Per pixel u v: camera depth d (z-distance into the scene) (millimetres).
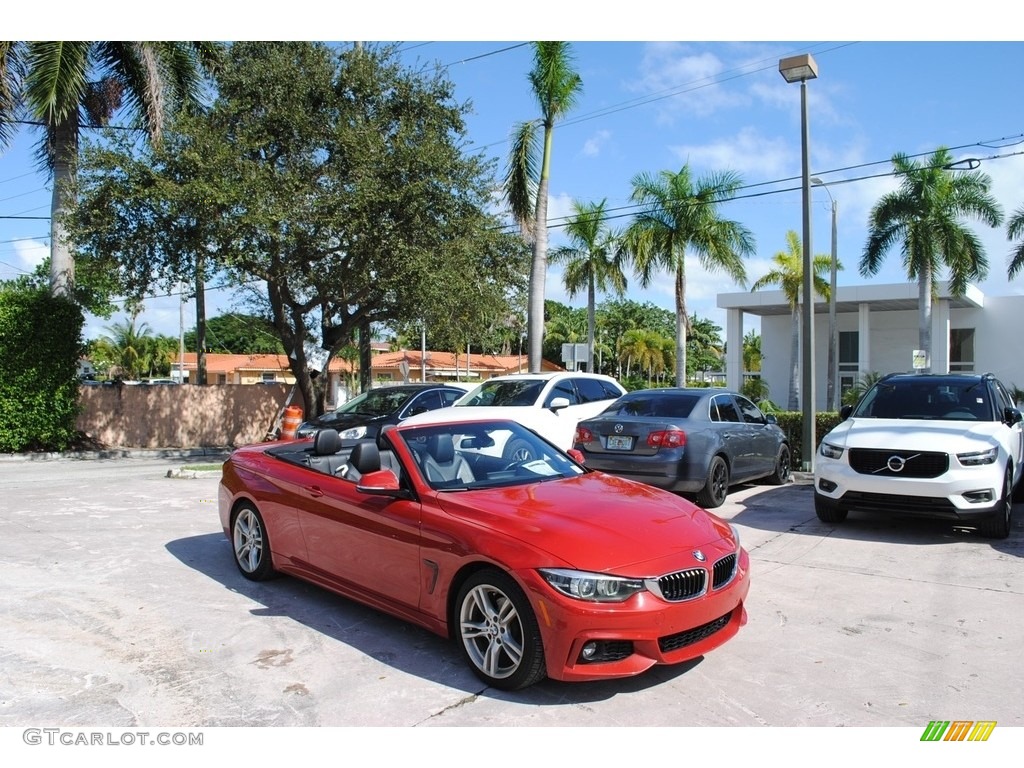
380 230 16156
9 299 17250
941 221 27703
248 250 15633
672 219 25719
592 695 4105
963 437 7551
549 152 19641
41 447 18250
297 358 19703
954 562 6801
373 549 4918
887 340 39719
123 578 6328
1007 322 38125
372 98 17641
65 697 4090
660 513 4574
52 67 16312
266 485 5988
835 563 6789
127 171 15078
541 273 19562
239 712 3924
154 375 73312
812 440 13250
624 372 71812
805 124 13680
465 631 4320
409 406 12430
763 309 39500
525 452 5570
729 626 4430
